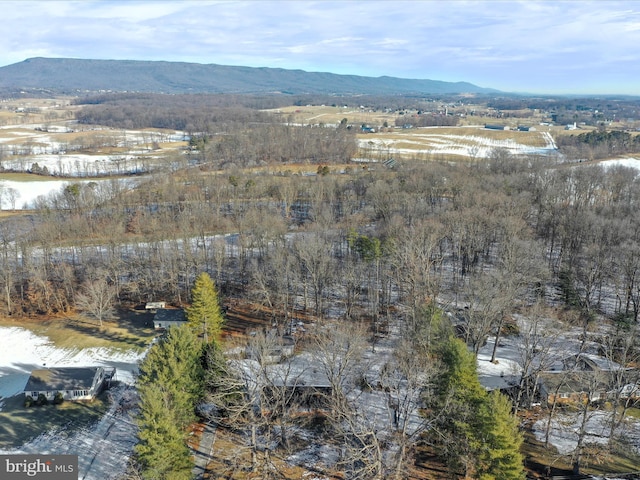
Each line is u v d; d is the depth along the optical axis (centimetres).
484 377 5897
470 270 8331
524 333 5888
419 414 5247
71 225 10531
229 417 4794
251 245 9362
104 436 5306
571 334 6750
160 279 8906
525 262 7181
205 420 5369
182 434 4269
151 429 4088
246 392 4891
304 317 7756
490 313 5950
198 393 4928
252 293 8350
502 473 3847
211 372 4959
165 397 4288
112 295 8419
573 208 10138
